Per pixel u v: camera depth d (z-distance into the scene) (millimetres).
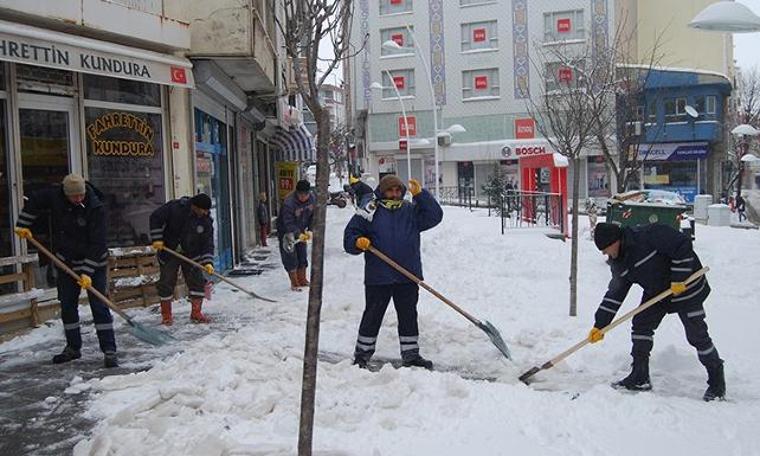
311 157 30062
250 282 12297
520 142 45750
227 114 14547
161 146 10484
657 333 7609
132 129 10023
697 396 5676
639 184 40938
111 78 9688
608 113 21062
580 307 9016
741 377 6125
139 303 9758
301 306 9289
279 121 20938
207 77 11172
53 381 6359
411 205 6816
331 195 38781
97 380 6195
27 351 7434
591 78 17156
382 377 5773
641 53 42625
